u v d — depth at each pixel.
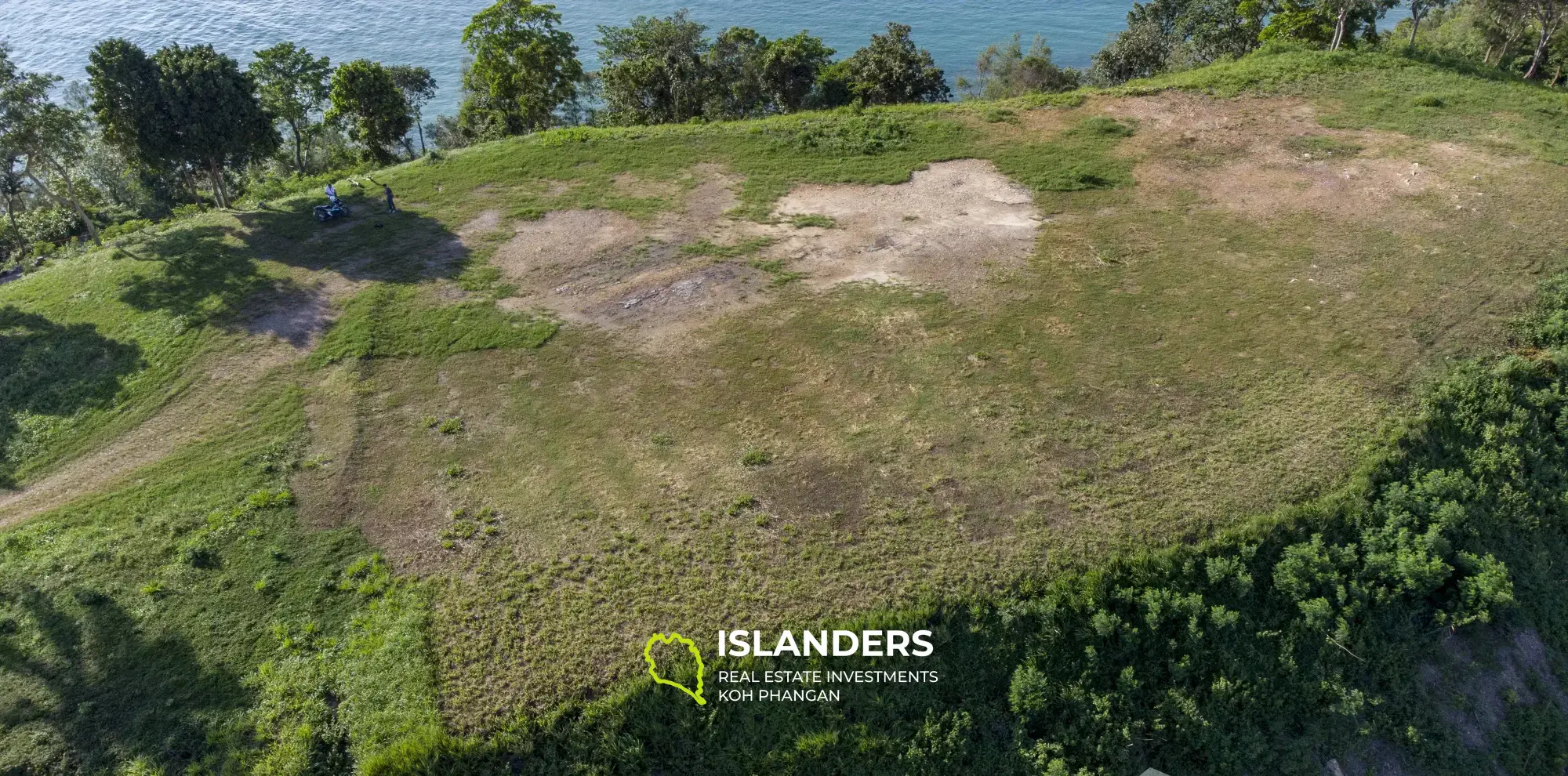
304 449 22.95
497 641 17.53
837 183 35.66
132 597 18.98
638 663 16.97
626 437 22.72
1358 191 32.31
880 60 49.75
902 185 35.19
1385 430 21.27
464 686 16.78
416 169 38.31
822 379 24.48
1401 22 51.47
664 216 33.69
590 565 19.05
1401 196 31.70
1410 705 18.22
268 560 19.70
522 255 31.34
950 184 35.03
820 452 21.81
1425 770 17.72
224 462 22.67
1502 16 45.78
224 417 24.33
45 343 28.23
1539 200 30.56
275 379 25.59
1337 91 40.16
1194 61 51.94
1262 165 34.84
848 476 21.03
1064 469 20.86
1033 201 33.44
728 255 30.83
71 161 37.03
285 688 17.02
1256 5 50.00
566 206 34.62
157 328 28.19
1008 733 16.83
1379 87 40.09
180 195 57.22
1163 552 18.42
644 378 24.92
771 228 32.50
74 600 18.97
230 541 20.22
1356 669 18.25
